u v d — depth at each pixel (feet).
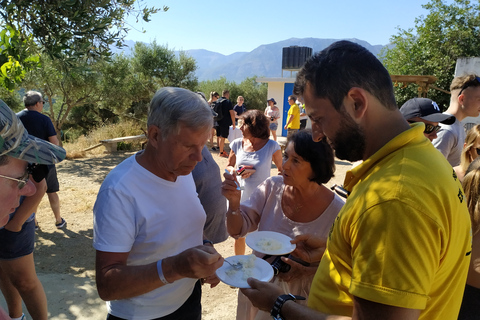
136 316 4.97
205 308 10.14
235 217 6.74
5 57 8.39
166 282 4.19
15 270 7.09
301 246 6.18
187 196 5.26
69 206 18.04
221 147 31.73
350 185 3.62
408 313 2.64
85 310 9.49
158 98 4.52
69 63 9.00
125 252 4.53
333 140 3.46
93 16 8.93
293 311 3.73
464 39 50.16
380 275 2.70
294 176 6.08
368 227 2.84
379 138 3.32
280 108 55.16
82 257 12.92
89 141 35.35
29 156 3.60
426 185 2.83
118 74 42.16
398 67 53.16
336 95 3.20
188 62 52.54
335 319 3.30
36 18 8.80
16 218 6.59
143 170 4.77
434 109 7.80
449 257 2.97
